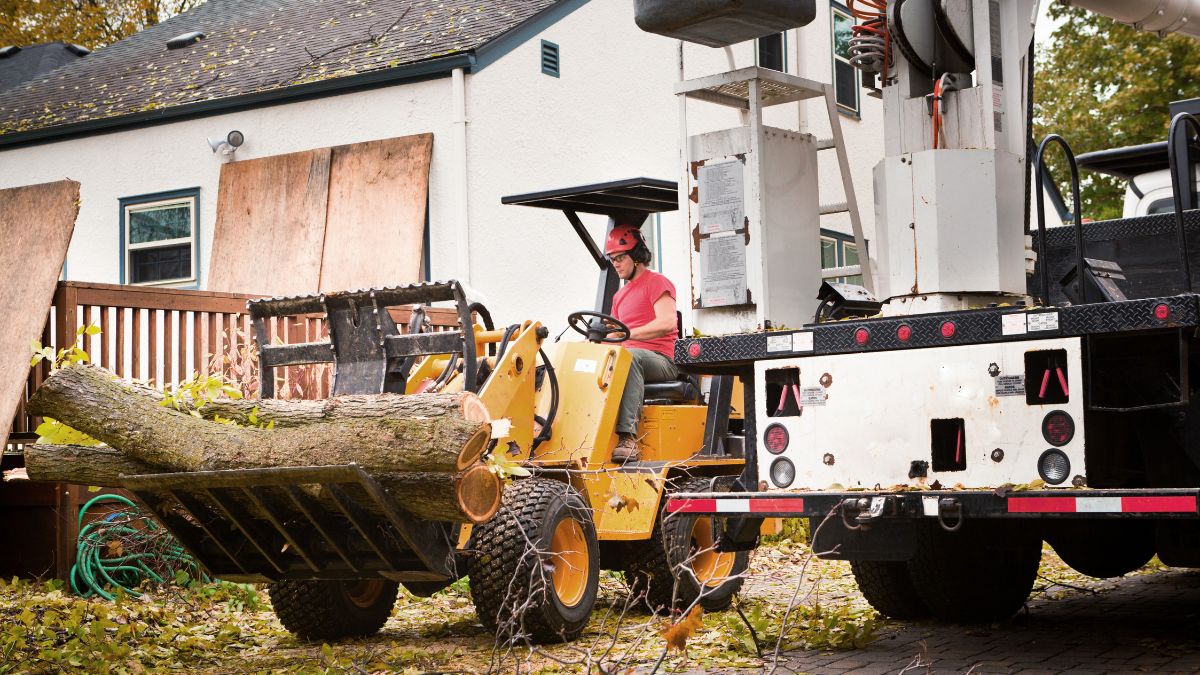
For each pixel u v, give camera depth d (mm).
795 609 7105
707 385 8062
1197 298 4863
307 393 9133
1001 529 6473
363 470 5152
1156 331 4969
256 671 5844
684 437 7543
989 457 5297
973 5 6168
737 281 6711
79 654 6023
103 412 5555
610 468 6855
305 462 5277
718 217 6801
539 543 6094
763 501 5691
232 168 14461
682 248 6949
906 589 6871
